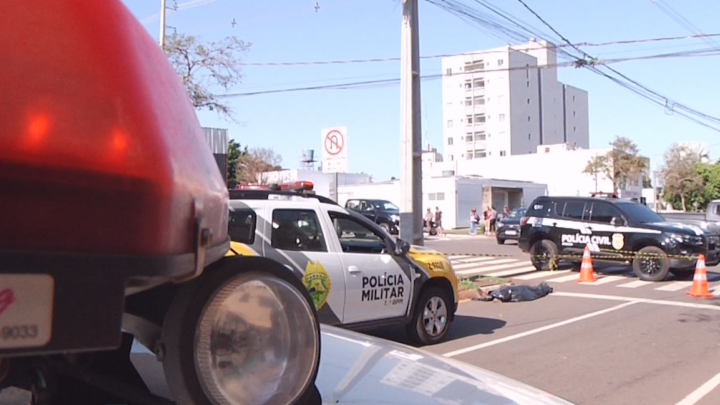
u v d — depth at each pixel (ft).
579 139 319.68
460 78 284.82
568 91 312.50
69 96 3.43
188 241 3.92
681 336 30.37
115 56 3.68
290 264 22.45
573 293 44.11
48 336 3.26
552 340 29.45
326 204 25.03
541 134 293.84
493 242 103.09
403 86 39.50
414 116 39.37
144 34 4.18
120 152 3.48
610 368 24.64
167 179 3.66
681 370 24.34
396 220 99.35
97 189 3.39
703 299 41.42
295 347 5.18
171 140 3.84
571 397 21.01
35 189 3.22
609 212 52.95
